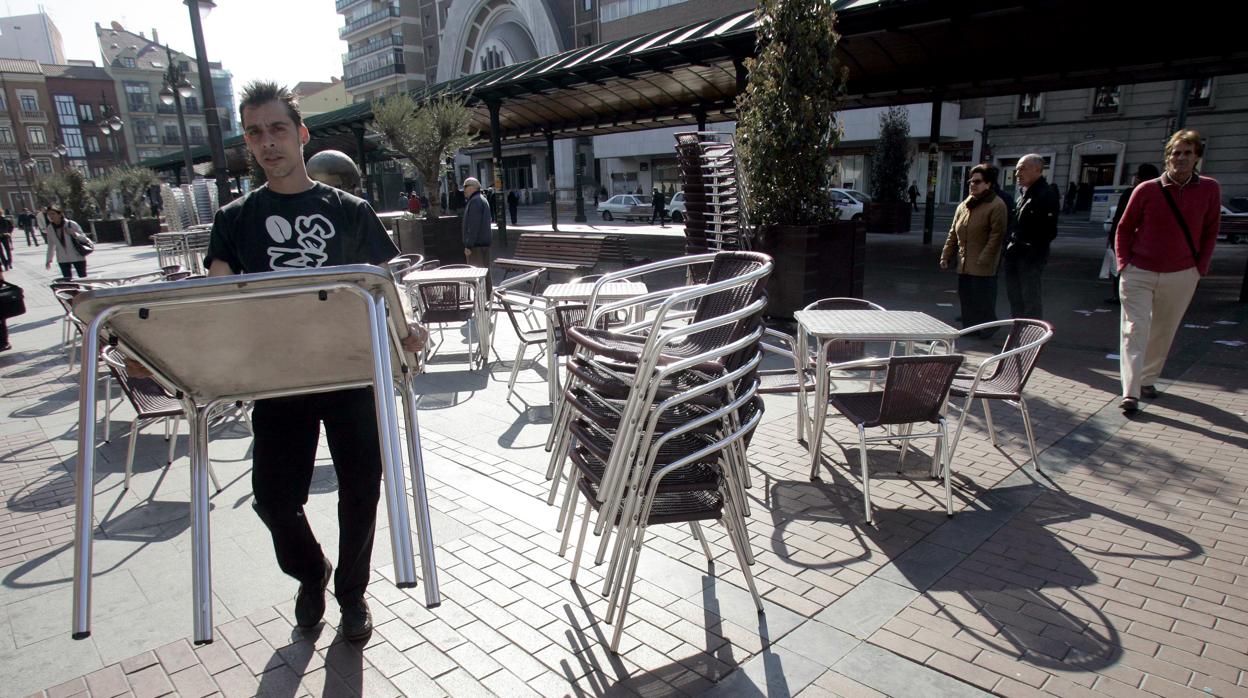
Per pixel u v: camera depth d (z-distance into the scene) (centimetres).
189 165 2141
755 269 281
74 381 718
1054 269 1315
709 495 283
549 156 2512
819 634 271
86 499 141
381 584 315
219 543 356
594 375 277
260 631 282
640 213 3441
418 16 7262
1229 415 502
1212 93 2809
